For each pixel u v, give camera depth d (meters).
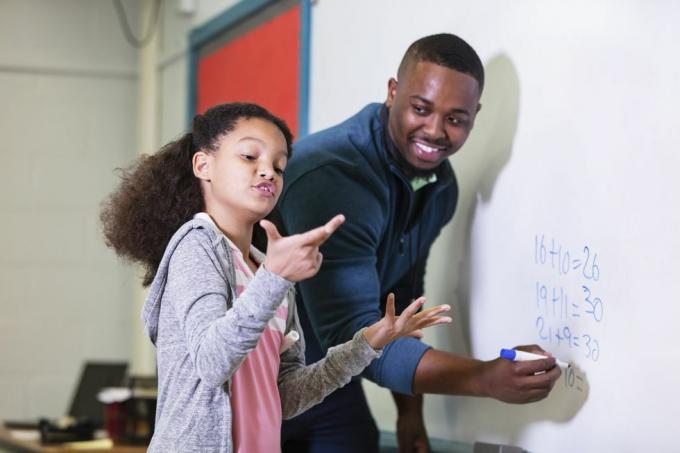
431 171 2.38
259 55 3.80
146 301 1.76
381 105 2.45
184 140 1.92
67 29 5.32
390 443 2.77
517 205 2.31
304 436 2.52
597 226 2.06
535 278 2.25
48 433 3.55
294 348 1.94
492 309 2.40
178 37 4.75
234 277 1.73
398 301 2.57
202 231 1.73
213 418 1.66
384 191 2.35
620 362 1.99
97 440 3.56
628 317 1.97
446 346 2.60
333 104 3.17
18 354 5.22
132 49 5.38
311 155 2.38
